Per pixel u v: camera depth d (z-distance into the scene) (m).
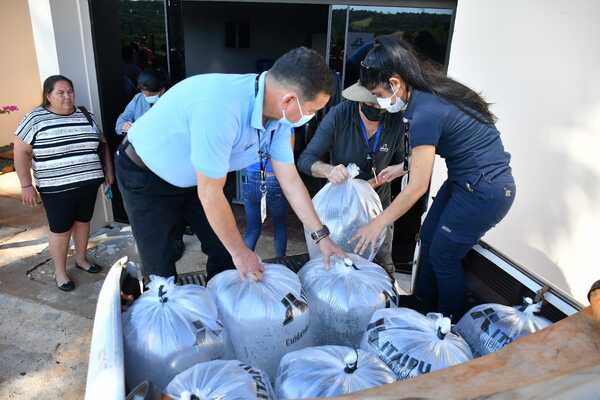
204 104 1.45
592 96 2.29
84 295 3.28
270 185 3.08
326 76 1.40
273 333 1.46
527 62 2.52
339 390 1.15
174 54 4.10
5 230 4.30
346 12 3.35
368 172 2.53
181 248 3.83
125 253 3.86
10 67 6.36
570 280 2.53
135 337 1.29
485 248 1.82
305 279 1.70
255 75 1.50
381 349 1.35
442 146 1.81
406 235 3.53
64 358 2.67
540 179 2.59
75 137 3.06
